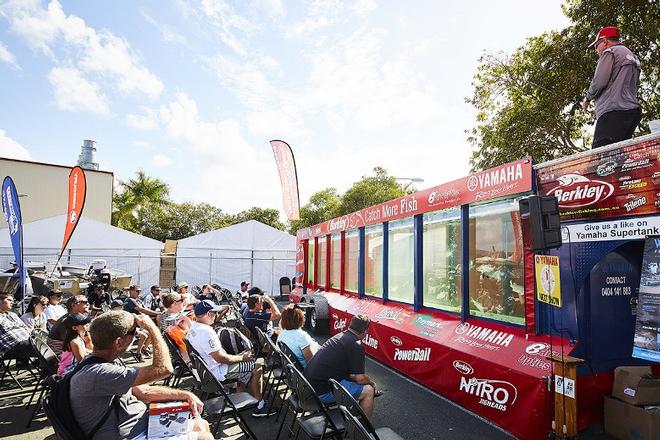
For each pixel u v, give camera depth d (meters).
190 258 18.97
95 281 12.65
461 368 5.16
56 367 4.95
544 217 4.05
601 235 4.16
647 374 4.17
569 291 4.49
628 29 10.30
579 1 11.41
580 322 4.47
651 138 3.68
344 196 31.03
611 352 4.63
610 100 5.04
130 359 7.82
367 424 3.10
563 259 4.57
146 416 2.98
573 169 4.44
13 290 10.88
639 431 3.96
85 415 2.68
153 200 33.81
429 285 6.77
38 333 5.81
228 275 19.31
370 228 8.94
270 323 6.94
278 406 5.36
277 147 16.91
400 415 4.97
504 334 5.03
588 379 4.46
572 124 12.66
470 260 5.88
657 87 11.02
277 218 41.09
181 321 5.89
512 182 5.04
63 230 18.36
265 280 19.81
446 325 6.02
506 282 5.21
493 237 5.46
